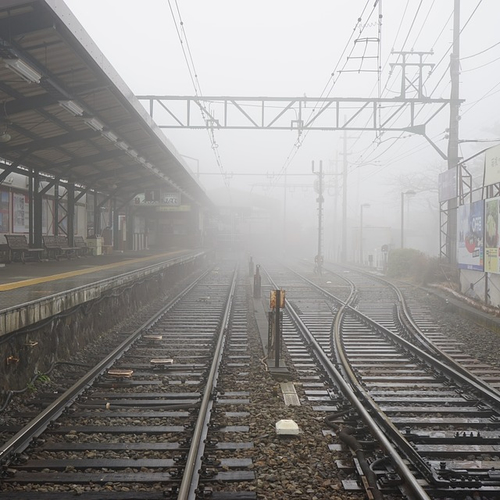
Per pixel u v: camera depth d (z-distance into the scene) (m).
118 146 16.20
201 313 16.28
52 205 22.59
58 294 9.02
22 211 19.58
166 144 19.66
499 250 15.46
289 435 6.01
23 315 7.53
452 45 21.91
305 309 17.91
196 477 4.87
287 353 10.81
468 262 18.84
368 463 5.25
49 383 8.20
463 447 5.78
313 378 8.82
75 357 10.06
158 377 8.75
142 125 15.59
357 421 6.48
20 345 7.76
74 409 6.97
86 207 27.33
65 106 11.34
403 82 20.98
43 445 5.66
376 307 18.81
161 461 5.29
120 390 7.95
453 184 21.31
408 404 7.48
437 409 7.14
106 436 6.03
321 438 6.00
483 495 4.73
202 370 9.29
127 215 35.34
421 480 4.94
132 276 14.71
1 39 8.25
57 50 9.74
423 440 5.96
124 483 4.86
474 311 15.60
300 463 5.35
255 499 4.58
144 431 6.16
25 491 4.66
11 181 18.27
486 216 16.73
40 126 14.01
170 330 13.34
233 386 8.25
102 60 10.27
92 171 22.66
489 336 13.10
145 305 17.66
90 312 11.51
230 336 12.60
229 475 5.00
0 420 6.34
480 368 9.91
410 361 10.23
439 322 15.51
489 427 6.55
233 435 6.07
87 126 14.71
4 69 9.80
